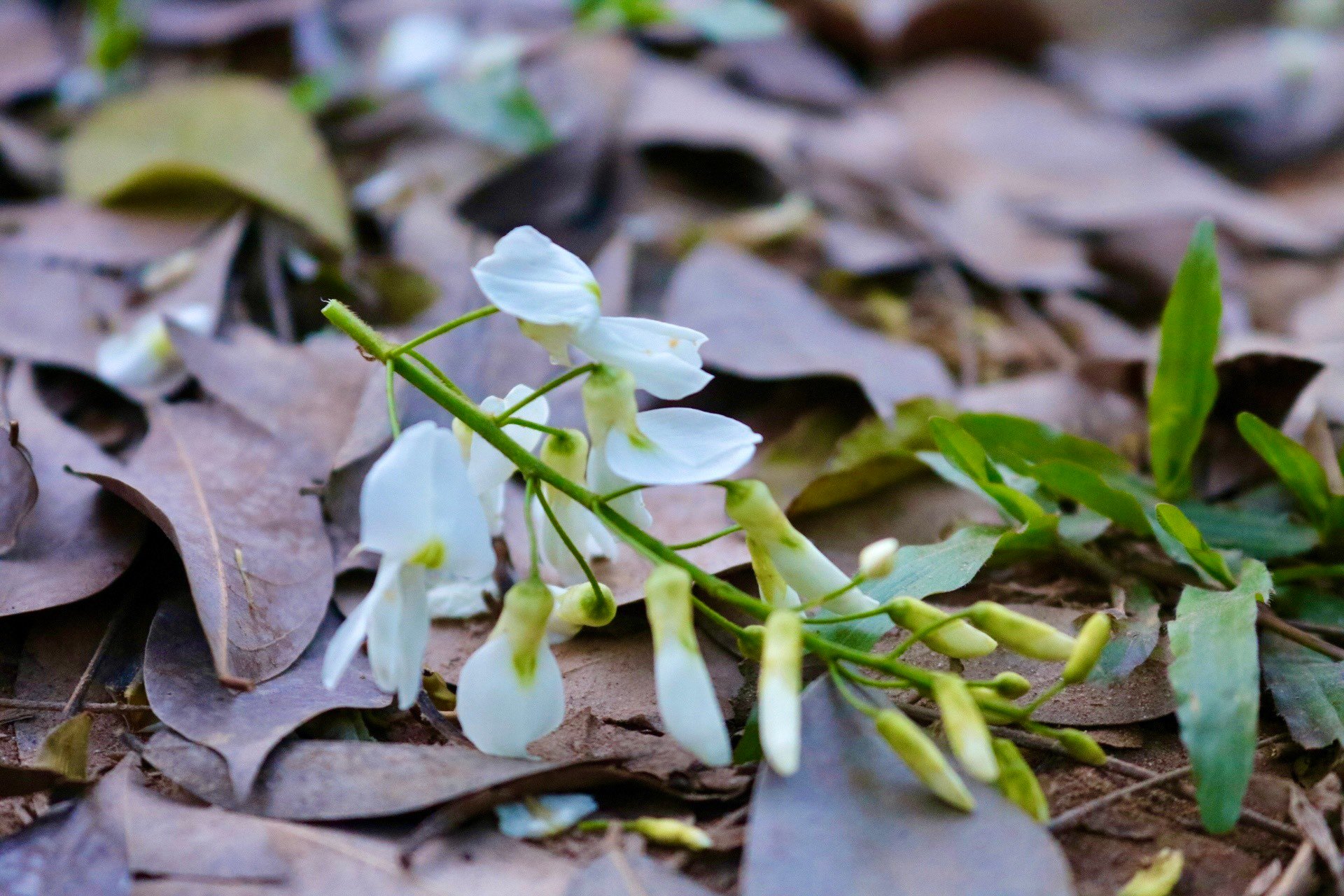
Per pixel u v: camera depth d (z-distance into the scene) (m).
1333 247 1.09
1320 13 1.52
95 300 0.75
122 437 0.71
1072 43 1.59
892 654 0.61
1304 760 0.63
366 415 0.68
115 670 0.65
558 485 0.62
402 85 1.09
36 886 0.60
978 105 1.24
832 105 1.23
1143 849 0.62
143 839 0.60
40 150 0.99
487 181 0.95
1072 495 0.66
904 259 0.94
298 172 0.84
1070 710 0.64
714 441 0.61
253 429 0.69
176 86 0.89
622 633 0.66
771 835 0.60
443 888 0.60
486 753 0.61
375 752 0.61
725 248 0.80
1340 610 0.66
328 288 0.77
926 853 0.59
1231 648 0.61
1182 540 0.64
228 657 0.63
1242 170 1.37
